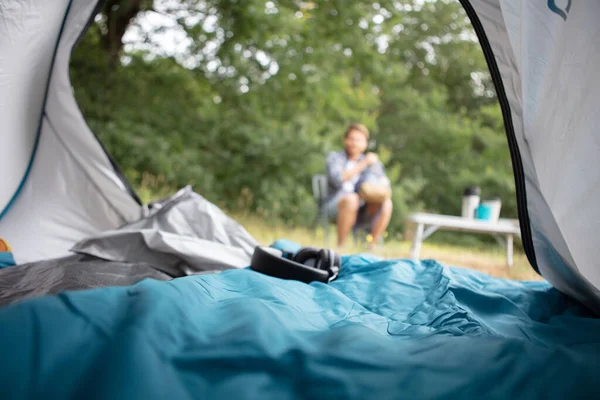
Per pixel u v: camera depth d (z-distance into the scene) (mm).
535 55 1778
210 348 992
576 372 1012
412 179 10852
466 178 10766
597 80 1614
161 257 2451
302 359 992
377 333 1207
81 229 2984
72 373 864
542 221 1947
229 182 8797
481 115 11977
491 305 1810
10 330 902
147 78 8773
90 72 8391
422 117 11016
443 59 11859
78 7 2721
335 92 9625
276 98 9430
